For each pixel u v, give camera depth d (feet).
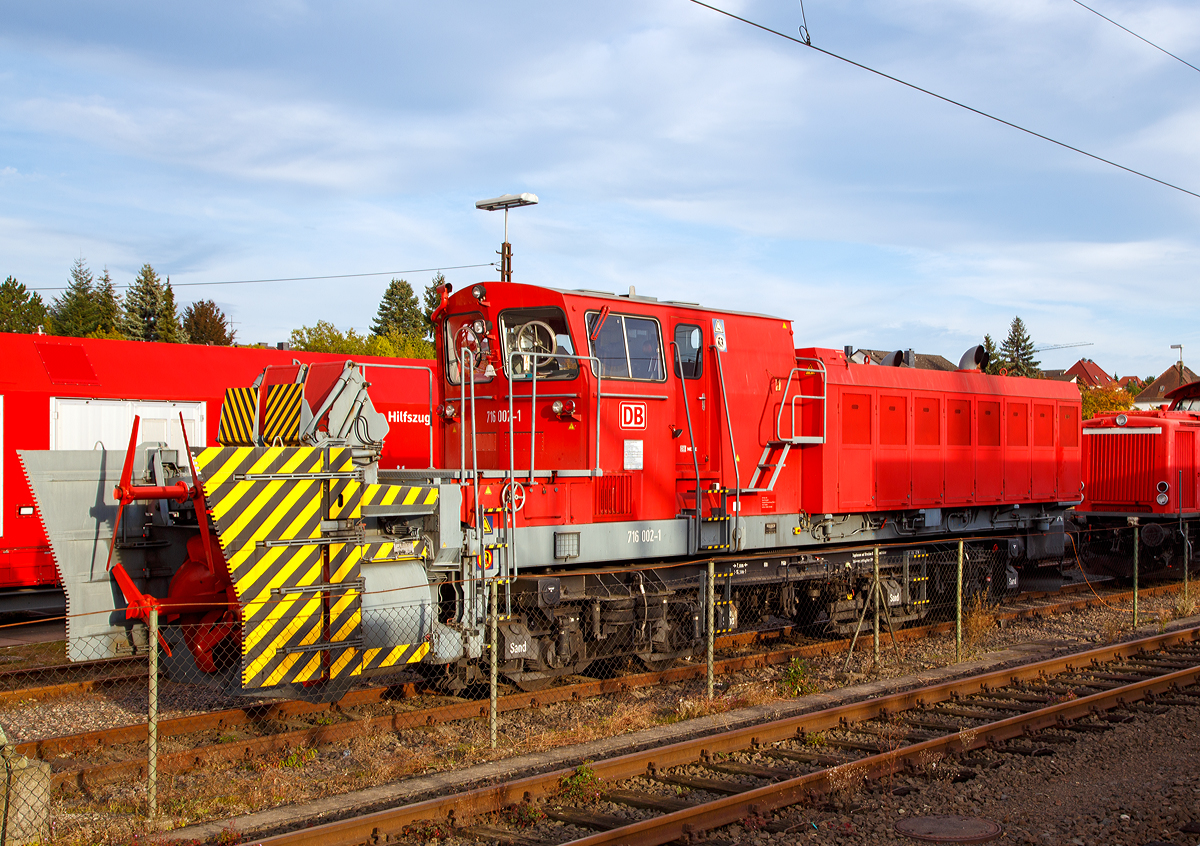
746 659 34.40
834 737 24.98
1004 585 46.37
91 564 27.99
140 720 27.04
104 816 19.25
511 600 28.78
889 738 24.85
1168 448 57.93
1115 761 23.34
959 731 24.47
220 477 22.79
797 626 41.09
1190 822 18.99
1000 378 46.09
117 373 46.21
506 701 27.91
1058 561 51.01
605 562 30.99
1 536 41.88
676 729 25.73
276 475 23.54
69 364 44.88
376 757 23.25
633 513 31.12
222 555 26.81
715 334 34.06
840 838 18.33
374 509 25.17
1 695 28.78
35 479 27.17
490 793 19.22
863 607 37.32
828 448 37.06
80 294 238.68
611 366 30.60
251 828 18.40
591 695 30.04
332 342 193.47
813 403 37.09
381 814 17.83
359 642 24.47
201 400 48.70
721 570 33.96
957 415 43.32
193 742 24.86
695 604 32.96
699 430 33.45
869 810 19.77
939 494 42.14
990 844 18.07
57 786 20.84
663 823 18.01
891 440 39.93
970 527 44.57
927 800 20.42
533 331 30.27
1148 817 19.39
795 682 30.50
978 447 44.34
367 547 24.91
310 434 26.91
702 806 18.58
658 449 31.94
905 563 41.04
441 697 29.71
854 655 36.65
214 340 218.18
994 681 30.83
